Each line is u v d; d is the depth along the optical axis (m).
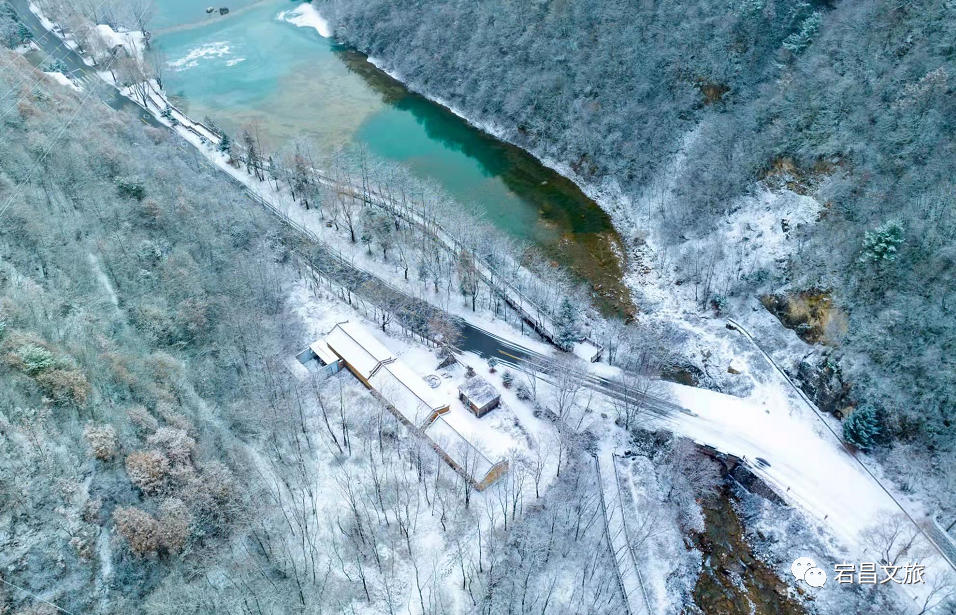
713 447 91.94
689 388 100.88
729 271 113.94
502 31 166.75
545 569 77.31
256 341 98.44
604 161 142.12
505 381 99.62
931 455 84.94
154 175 121.50
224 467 77.19
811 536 82.56
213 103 176.00
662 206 130.75
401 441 89.81
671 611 76.62
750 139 125.12
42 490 66.75
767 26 136.75
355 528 78.25
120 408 77.56
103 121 137.00
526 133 158.25
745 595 80.00
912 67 111.56
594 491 86.44
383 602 72.88
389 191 131.38
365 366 97.88
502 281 117.19
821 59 124.69
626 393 96.31
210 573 69.31
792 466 89.12
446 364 103.00
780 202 116.56
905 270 94.12
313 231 130.25
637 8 149.88
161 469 72.06
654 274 122.75
